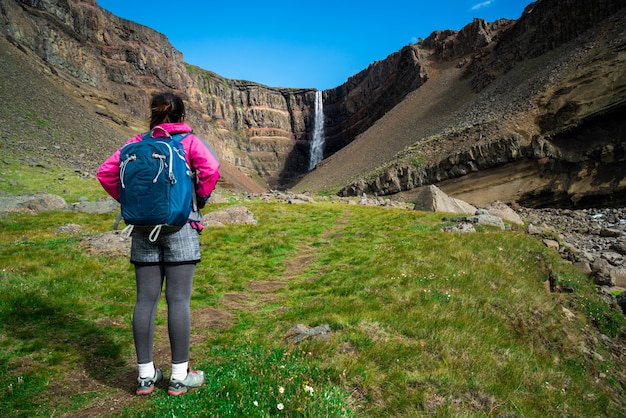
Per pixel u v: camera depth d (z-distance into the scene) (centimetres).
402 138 11488
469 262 1071
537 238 1928
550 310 928
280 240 1469
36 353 496
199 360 493
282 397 354
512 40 11394
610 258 2266
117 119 10112
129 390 404
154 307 394
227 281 958
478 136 7006
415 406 398
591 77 6125
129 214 352
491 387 460
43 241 1185
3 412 355
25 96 6688
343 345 518
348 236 1659
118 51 14525
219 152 18788
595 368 797
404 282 872
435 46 16888
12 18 9700
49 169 3756
